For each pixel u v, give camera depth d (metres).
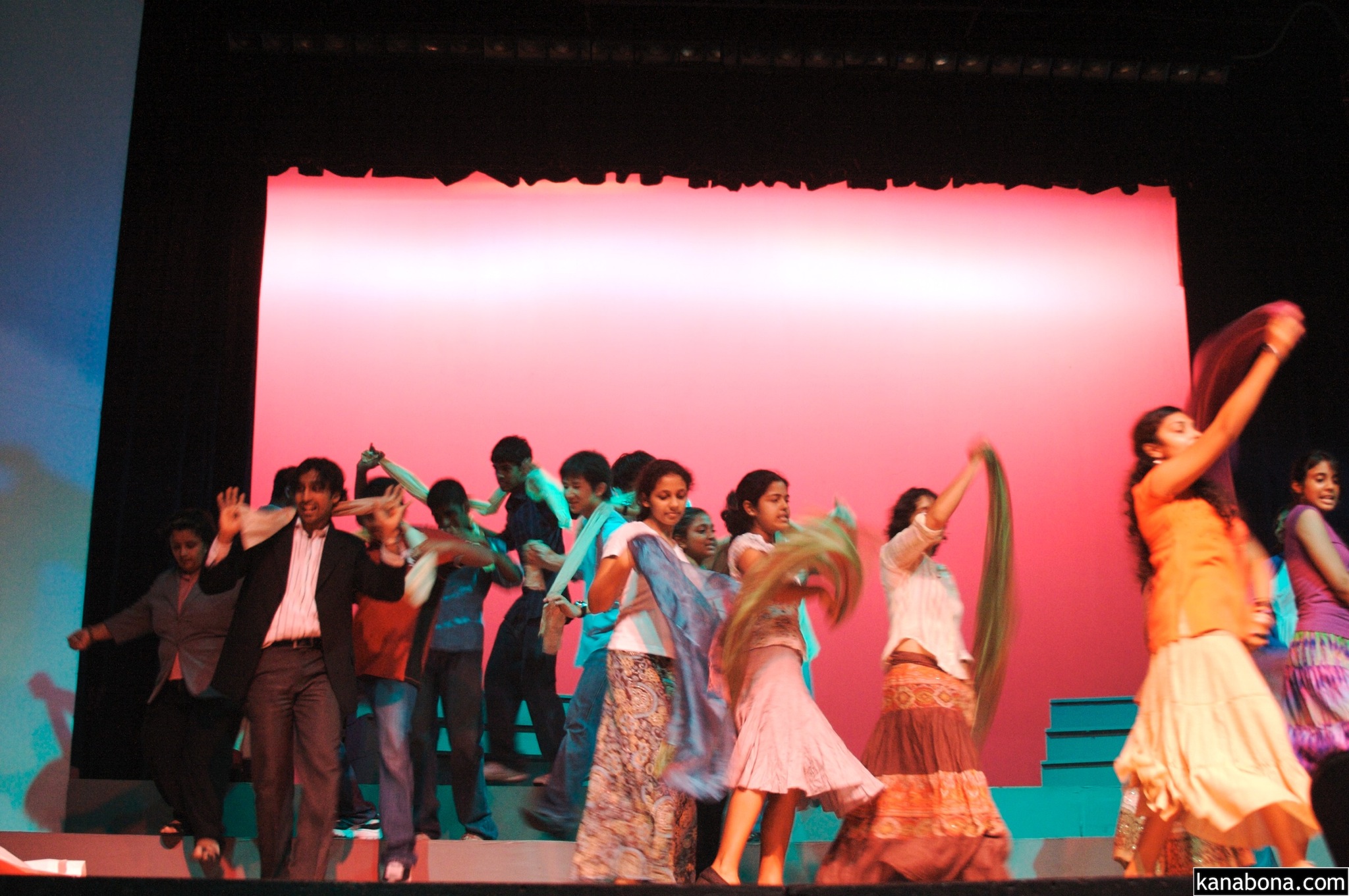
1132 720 6.39
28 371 3.96
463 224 7.04
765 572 3.17
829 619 3.37
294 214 6.99
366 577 3.40
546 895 2.35
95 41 4.36
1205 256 6.73
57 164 4.15
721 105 6.32
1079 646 6.54
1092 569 6.66
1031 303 7.05
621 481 4.35
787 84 6.32
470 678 3.95
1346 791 1.75
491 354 6.87
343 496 3.43
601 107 6.30
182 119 6.23
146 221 6.21
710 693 3.15
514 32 5.96
